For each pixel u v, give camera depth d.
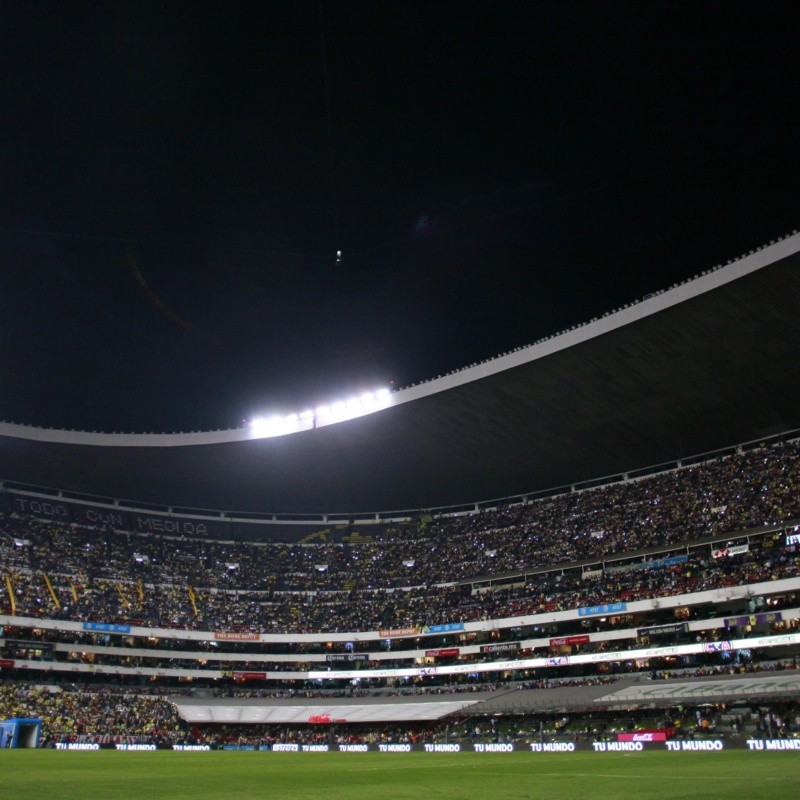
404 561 85.62
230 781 21.92
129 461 79.88
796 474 65.31
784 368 59.53
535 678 69.25
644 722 53.22
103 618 71.75
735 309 53.47
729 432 70.44
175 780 22.25
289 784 20.41
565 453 76.38
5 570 72.19
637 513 73.56
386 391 69.69
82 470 81.50
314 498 90.56
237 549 90.56
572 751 47.00
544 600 69.50
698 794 14.24
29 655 67.25
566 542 75.56
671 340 57.50
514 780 20.44
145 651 72.62
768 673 51.53
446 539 86.75
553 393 65.81
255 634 76.00
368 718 63.91
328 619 78.69
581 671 66.75
